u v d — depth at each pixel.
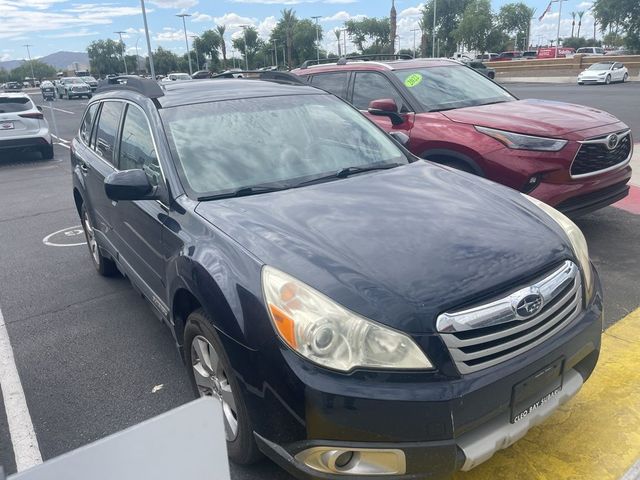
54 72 115.44
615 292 4.41
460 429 2.14
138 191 3.16
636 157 9.45
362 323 2.13
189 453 1.18
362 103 6.72
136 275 3.91
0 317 4.74
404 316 2.15
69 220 7.90
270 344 2.23
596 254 5.23
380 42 88.81
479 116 5.55
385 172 3.50
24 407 3.42
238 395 2.41
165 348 4.05
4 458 2.98
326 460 2.16
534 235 2.65
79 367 3.86
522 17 84.06
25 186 10.89
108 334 4.30
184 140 3.43
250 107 3.81
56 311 4.79
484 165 5.23
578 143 4.91
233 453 2.65
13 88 83.25
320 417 2.11
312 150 3.60
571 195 4.95
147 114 3.69
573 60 39.69
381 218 2.74
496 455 2.76
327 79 7.20
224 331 2.40
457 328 2.16
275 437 2.27
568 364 2.46
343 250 2.45
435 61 7.08
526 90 29.97
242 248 2.54
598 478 2.59
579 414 3.01
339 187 3.20
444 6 71.12
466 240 2.54
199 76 5.95
